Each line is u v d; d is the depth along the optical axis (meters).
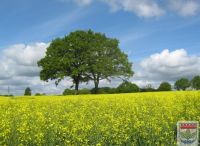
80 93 55.62
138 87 52.88
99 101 23.81
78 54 61.22
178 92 30.91
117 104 20.94
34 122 14.67
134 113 16.39
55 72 61.03
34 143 12.49
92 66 60.66
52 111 19.17
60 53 61.84
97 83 61.06
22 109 19.31
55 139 12.50
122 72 62.56
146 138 12.37
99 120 14.84
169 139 12.05
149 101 22.34
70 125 13.92
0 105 23.66
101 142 12.18
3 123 14.05
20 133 12.76
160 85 52.38
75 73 59.09
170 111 16.06
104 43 62.28
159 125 13.45
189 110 15.82
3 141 12.12
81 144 12.16
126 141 12.41
